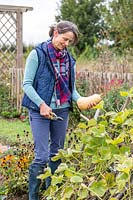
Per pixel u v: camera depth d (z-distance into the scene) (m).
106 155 2.45
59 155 2.84
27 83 3.92
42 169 4.04
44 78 3.95
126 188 2.38
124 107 3.09
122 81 9.12
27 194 4.72
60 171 2.68
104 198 2.61
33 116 4.00
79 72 10.62
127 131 2.63
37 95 3.89
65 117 4.16
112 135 2.79
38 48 3.97
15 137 7.89
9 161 4.95
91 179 2.62
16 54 12.98
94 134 2.55
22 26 13.05
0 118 11.10
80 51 26.20
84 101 3.78
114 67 10.89
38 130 3.99
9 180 4.74
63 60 4.03
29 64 3.94
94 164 2.78
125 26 18.97
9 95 11.82
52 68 3.96
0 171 4.95
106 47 12.46
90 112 8.56
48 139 4.05
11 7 12.83
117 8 20.70
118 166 2.19
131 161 2.19
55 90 4.02
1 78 12.51
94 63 11.85
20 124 10.01
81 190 2.55
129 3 19.20
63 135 4.18
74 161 3.04
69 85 4.13
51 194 2.74
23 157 4.88
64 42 3.92
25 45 19.97
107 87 9.09
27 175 4.76
